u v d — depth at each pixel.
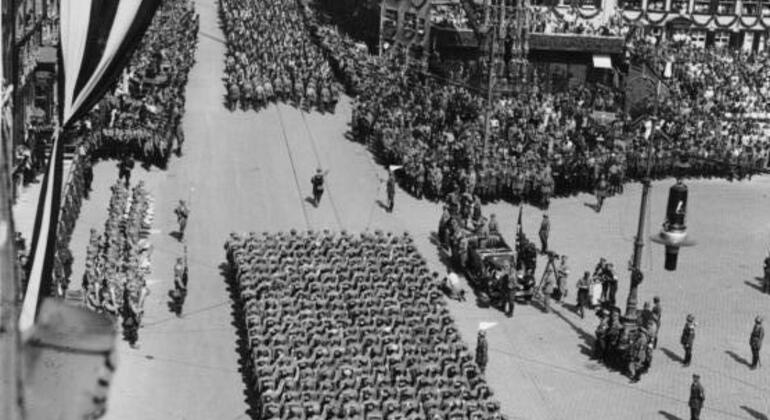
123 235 59.56
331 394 43.28
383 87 92.25
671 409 49.50
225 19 114.25
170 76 87.56
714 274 67.38
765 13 128.25
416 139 81.38
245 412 45.91
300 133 87.50
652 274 66.62
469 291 62.16
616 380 52.34
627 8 124.69
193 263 62.22
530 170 76.75
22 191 60.22
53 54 67.44
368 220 71.56
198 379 48.66
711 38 127.75
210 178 76.38
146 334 52.94
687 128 90.44
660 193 82.62
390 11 105.31
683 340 53.88
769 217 79.38
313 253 58.50
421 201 75.38
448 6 106.94
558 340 56.59
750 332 59.00
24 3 61.50
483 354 51.19
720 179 88.31
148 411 44.78
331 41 106.31
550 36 107.56
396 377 44.81
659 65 83.50
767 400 51.03
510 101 93.50
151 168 76.38
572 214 76.19
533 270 61.41
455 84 97.25
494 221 64.50
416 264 57.88
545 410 48.66
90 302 50.19
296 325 49.38
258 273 55.84
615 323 53.59
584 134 87.06
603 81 108.19
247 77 92.62
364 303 52.72
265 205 72.44
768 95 107.75
